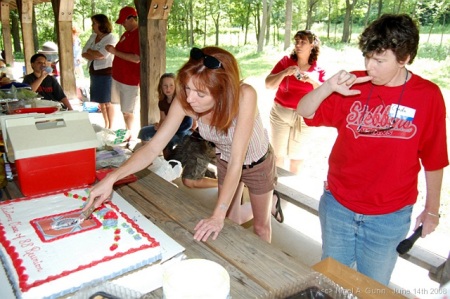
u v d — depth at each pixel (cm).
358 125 148
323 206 170
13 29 1620
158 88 382
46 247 110
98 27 481
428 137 142
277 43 1132
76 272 99
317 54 328
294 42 334
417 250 206
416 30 127
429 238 219
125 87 448
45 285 95
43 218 127
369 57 133
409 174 147
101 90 499
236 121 151
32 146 151
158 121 402
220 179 200
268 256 122
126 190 170
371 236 155
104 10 1719
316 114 158
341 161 157
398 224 151
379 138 144
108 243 112
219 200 144
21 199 143
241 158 147
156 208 154
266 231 215
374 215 152
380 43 127
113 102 473
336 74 145
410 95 140
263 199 202
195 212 151
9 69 677
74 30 785
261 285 108
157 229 131
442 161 144
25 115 161
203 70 126
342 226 161
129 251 108
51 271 99
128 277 106
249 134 147
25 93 302
